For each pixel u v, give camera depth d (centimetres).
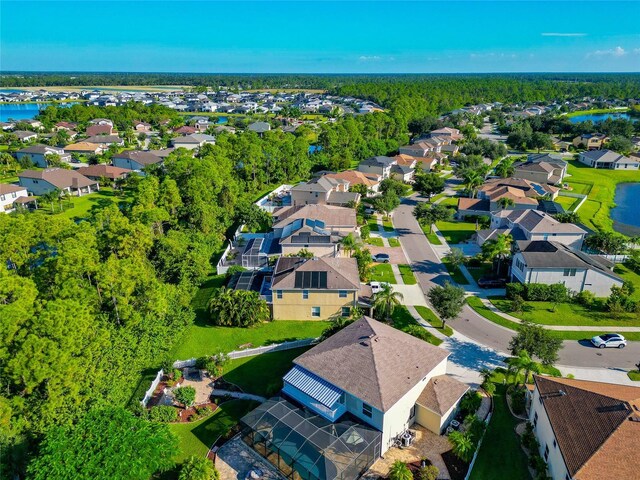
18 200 10062
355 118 19925
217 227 8338
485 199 9725
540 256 6025
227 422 3828
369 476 3272
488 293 6209
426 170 13775
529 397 3984
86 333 3816
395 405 3438
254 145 11719
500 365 4616
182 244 6919
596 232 8350
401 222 9256
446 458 3438
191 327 5350
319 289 5350
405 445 3544
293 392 3806
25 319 3534
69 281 4547
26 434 3319
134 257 5706
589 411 3164
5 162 14000
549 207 9025
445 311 5100
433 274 6812
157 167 11256
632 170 14112
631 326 5366
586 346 4969
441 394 3731
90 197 11038
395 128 18988
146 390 4156
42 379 3331
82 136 18838
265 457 3425
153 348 4788
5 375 3419
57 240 5644
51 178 10856
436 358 3950
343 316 5484
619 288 5850
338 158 13450
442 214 8656
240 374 4503
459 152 16212
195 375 4497
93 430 3030
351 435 3350
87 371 3844
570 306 5831
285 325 5444
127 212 7969
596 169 14238
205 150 11756
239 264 6994
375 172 12569
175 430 3734
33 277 4819
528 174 12044
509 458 3431
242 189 10919
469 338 5116
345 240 6938
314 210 7994
